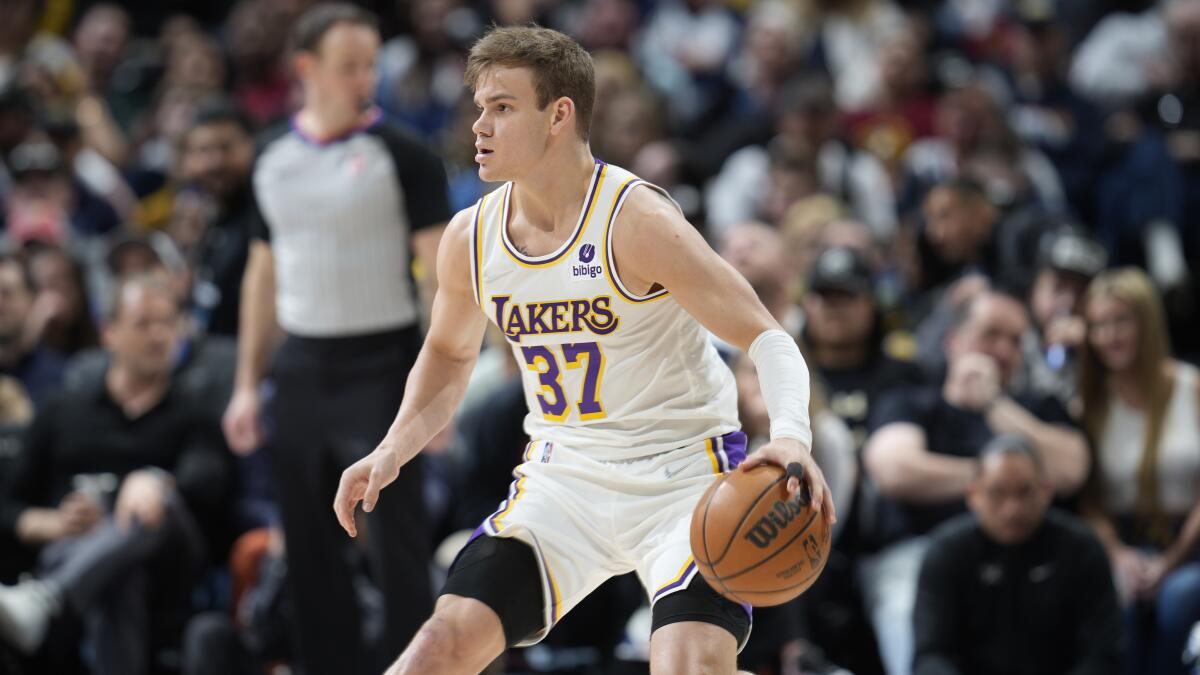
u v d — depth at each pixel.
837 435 14.74
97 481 15.23
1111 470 15.24
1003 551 13.47
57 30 29.52
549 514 8.35
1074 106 24.61
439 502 15.29
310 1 26.88
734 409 8.66
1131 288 15.24
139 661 14.06
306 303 12.31
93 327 18.56
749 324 7.86
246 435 13.12
